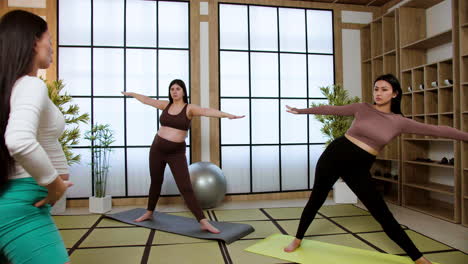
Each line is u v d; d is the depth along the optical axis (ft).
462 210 9.82
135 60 13.30
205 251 7.72
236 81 13.98
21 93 2.67
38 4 12.67
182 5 13.62
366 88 14.89
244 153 14.01
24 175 2.82
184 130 9.45
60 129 3.25
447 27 11.80
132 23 13.32
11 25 2.92
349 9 14.84
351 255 7.34
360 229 9.43
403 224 9.97
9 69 2.78
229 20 13.96
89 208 12.14
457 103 10.03
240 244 8.24
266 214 11.28
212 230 8.88
